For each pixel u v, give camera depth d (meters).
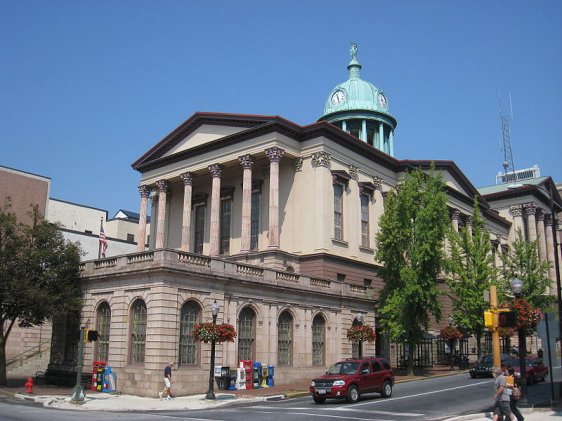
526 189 85.75
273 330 37.16
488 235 52.97
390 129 75.69
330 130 51.25
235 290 35.19
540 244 87.06
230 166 55.12
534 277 56.56
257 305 36.44
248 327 36.06
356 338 40.69
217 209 53.16
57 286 35.69
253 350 36.03
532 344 73.50
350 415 22.22
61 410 24.81
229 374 33.16
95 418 21.39
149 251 32.56
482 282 50.47
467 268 51.22
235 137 52.53
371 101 74.75
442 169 67.38
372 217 55.88
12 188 56.69
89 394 31.36
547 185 91.50
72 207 79.06
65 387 35.31
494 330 19.28
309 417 21.55
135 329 32.94
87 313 36.00
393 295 44.19
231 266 35.22
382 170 58.62
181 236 60.59
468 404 25.81
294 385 36.09
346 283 44.16
